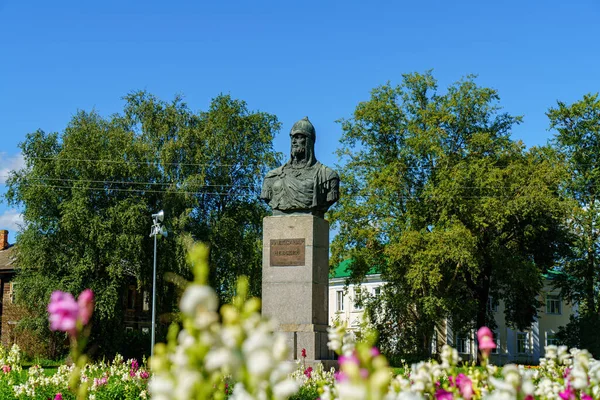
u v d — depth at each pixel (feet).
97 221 121.49
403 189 136.56
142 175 130.11
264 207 144.87
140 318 177.47
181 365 9.82
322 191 61.31
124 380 44.16
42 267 125.80
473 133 136.46
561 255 141.08
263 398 9.81
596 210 142.72
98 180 127.54
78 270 121.70
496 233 132.26
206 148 139.64
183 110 144.56
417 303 133.18
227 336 9.46
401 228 132.46
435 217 131.85
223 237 136.26
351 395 8.48
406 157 137.08
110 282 126.21
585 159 145.79
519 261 127.03
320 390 16.80
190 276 126.52
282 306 59.11
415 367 17.65
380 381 8.45
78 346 12.80
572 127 149.48
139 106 141.59
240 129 145.07
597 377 17.72
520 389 13.78
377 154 143.95
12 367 50.90
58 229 125.59
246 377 9.47
